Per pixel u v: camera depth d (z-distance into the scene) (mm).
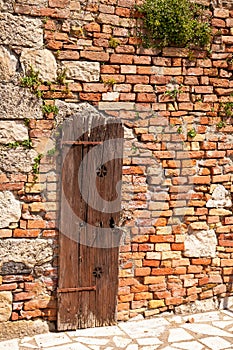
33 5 4043
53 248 4266
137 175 4469
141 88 4402
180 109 4539
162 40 4395
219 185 4727
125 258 4496
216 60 4613
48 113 4145
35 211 4184
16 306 4191
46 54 4109
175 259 4641
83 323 4371
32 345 4039
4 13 3967
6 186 4086
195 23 4465
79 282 4332
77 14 4172
